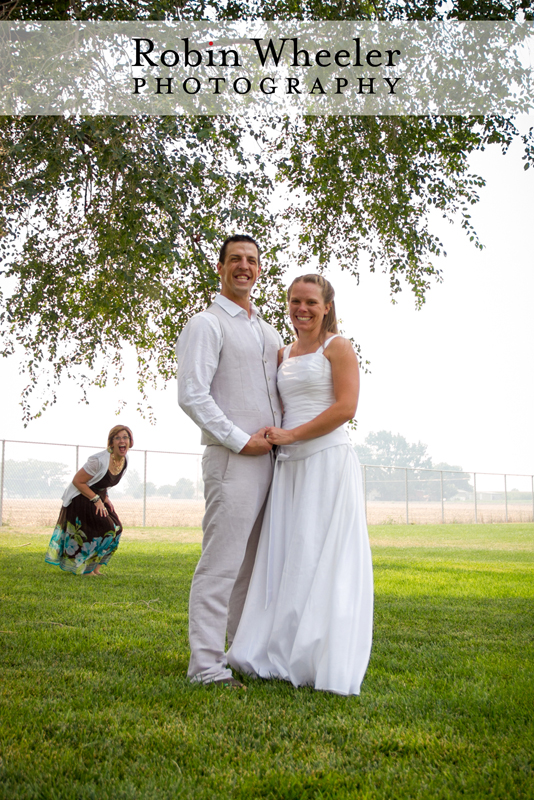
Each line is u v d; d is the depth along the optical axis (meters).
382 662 3.11
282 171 8.26
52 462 14.88
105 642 3.39
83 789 1.65
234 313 2.98
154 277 7.04
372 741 2.03
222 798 1.64
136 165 5.63
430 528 19.47
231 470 2.82
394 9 7.83
